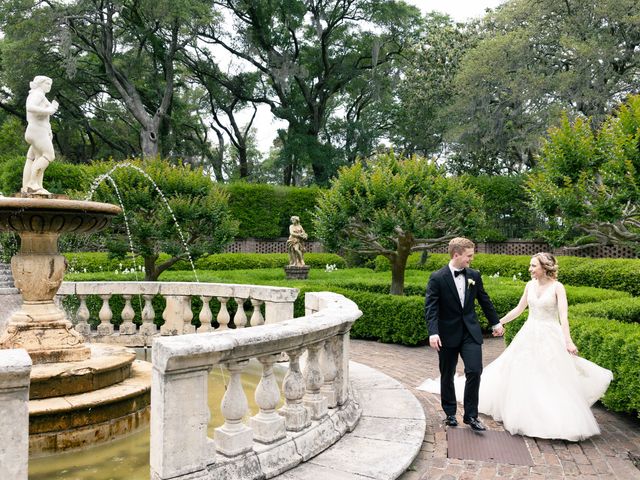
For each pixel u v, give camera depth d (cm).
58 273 553
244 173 3962
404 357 912
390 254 1215
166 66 3192
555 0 2264
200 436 326
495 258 2059
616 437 509
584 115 2250
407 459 400
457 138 2598
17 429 273
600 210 661
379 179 1116
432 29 3177
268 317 741
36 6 2689
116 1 2720
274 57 3247
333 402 463
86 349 536
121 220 1233
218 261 2225
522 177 2462
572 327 653
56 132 3769
